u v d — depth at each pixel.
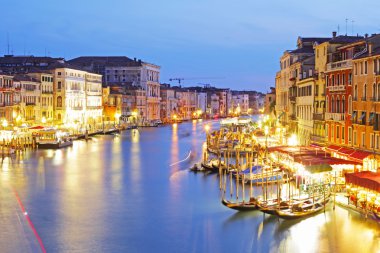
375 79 52.06
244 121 141.25
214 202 47.72
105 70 183.25
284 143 82.88
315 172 45.25
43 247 36.00
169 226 40.50
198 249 35.81
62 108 130.25
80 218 42.56
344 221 39.94
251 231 38.81
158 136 125.81
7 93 102.19
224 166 61.44
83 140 111.19
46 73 125.25
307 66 81.75
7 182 56.44
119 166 69.88
